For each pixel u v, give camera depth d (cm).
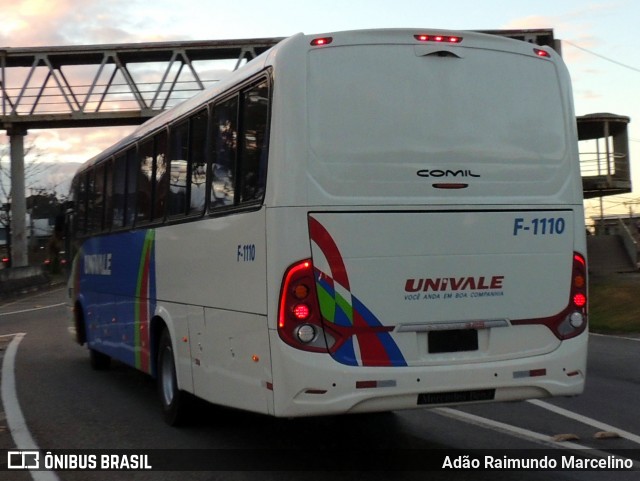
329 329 585
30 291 4003
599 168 3234
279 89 597
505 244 634
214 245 702
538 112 659
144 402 1003
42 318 2412
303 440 781
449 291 615
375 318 595
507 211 636
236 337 655
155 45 3812
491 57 649
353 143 600
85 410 954
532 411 892
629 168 3278
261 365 610
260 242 607
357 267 592
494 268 629
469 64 640
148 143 934
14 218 4038
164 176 866
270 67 612
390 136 609
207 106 737
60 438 811
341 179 594
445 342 614
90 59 4025
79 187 1337
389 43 621
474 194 627
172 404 840
